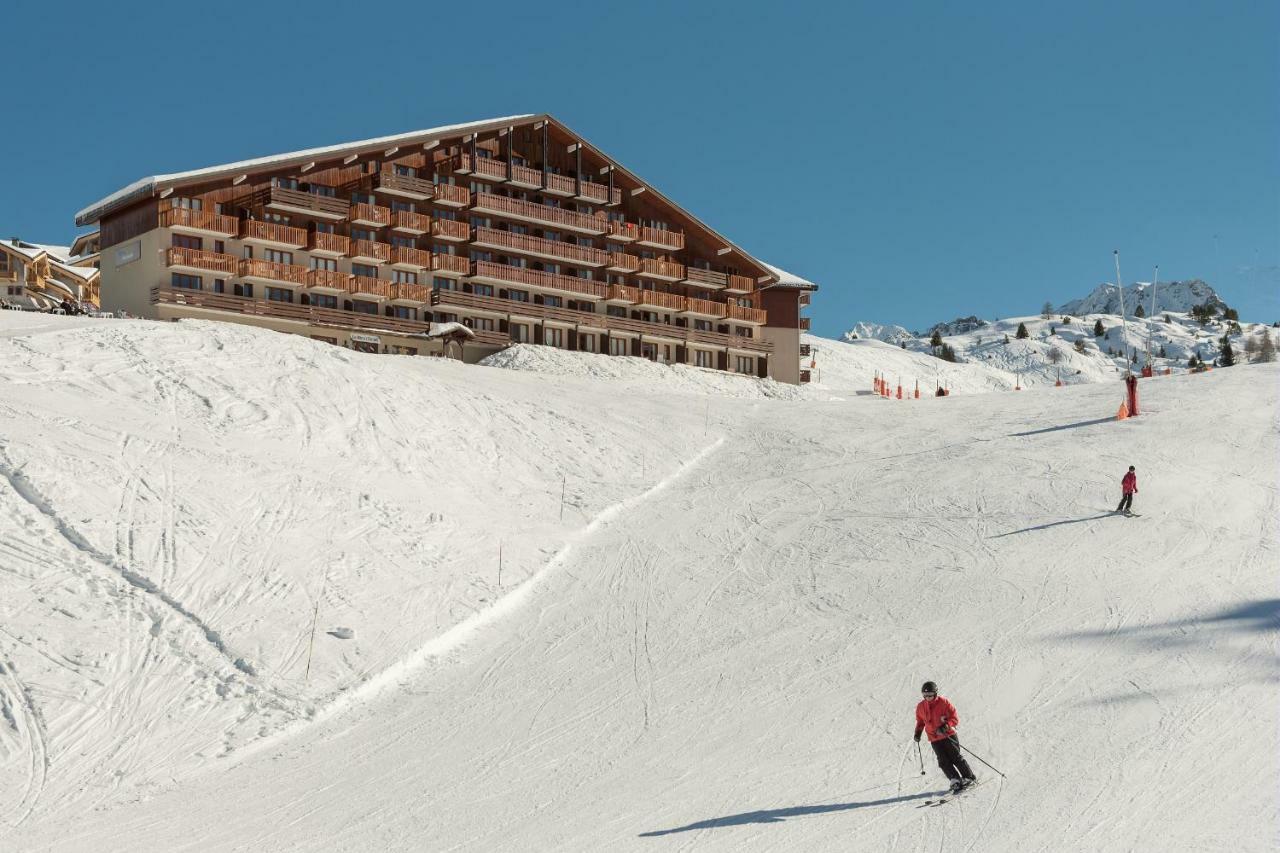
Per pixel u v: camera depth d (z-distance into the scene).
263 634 22.17
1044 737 17.52
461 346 66.50
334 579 25.12
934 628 23.31
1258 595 23.52
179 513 26.09
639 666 22.44
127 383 33.53
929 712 15.98
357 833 15.57
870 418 47.09
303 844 15.26
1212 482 33.06
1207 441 37.94
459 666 22.72
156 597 22.52
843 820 15.06
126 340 36.94
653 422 44.69
